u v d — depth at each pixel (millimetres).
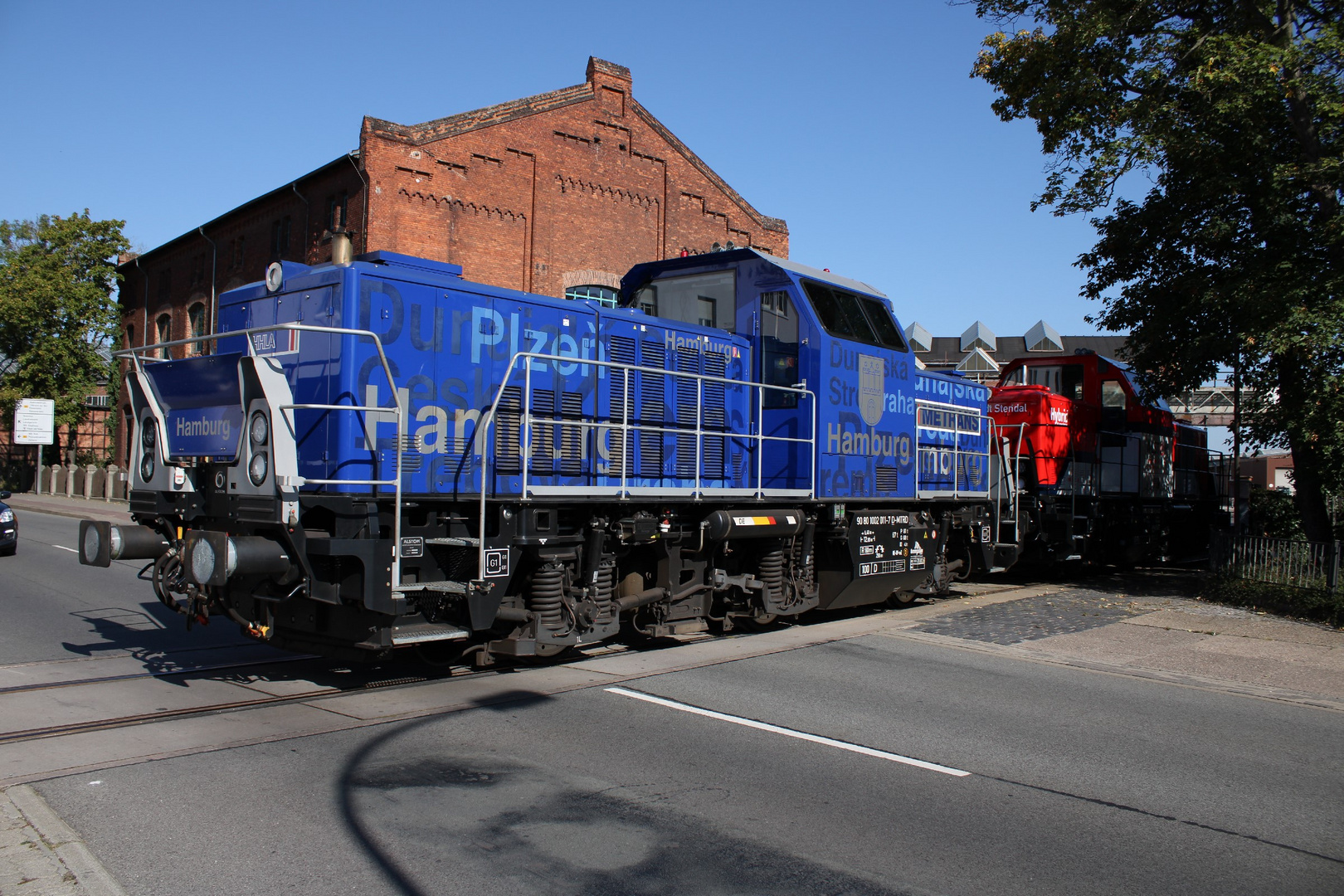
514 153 23953
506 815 4457
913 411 11602
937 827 4504
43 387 39438
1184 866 4152
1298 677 8484
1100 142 14102
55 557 15680
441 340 7293
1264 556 13367
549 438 8047
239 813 4410
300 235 24859
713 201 28359
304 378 6992
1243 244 14211
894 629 10367
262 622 6480
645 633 8633
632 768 5215
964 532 13414
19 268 39125
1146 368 15398
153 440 7156
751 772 5211
